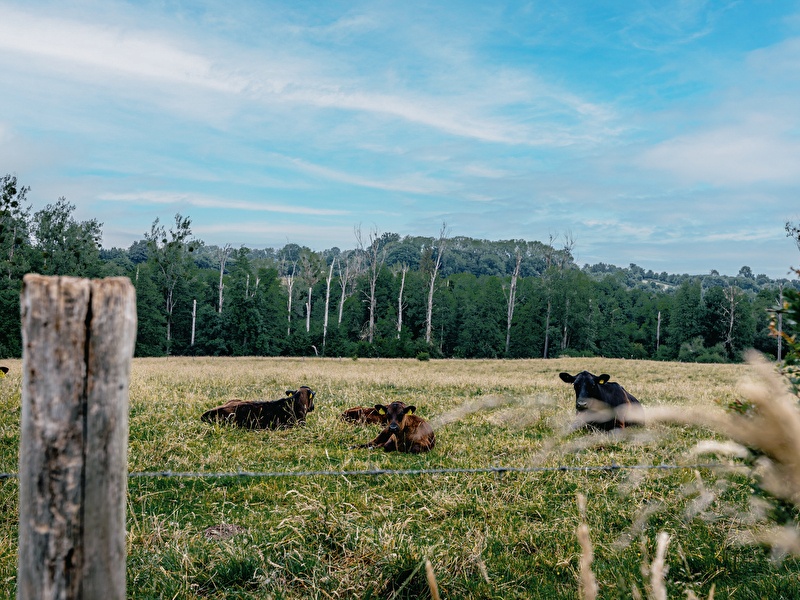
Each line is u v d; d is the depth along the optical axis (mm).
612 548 4801
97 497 1843
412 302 83750
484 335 78500
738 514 4504
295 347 68188
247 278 72750
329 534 5340
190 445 9055
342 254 141250
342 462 8211
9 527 5355
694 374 34000
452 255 143625
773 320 3029
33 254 62812
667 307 91625
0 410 10180
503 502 6477
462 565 4738
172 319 75938
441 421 2551
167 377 19500
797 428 1402
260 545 5047
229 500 6586
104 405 1851
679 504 5617
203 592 4465
